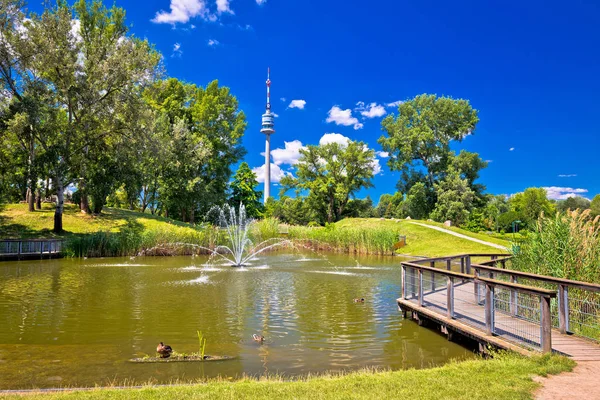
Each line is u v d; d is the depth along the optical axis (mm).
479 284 10750
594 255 9977
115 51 31281
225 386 5520
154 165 45156
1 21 27797
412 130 60750
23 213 35469
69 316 11164
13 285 16453
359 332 9680
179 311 11883
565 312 8070
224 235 33469
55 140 30922
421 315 10273
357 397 4906
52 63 28406
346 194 66062
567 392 4984
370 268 23906
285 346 8539
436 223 46062
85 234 30297
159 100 52000
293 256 32312
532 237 11828
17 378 6609
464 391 5043
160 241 30141
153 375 6785
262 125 140875
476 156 59125
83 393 5277
